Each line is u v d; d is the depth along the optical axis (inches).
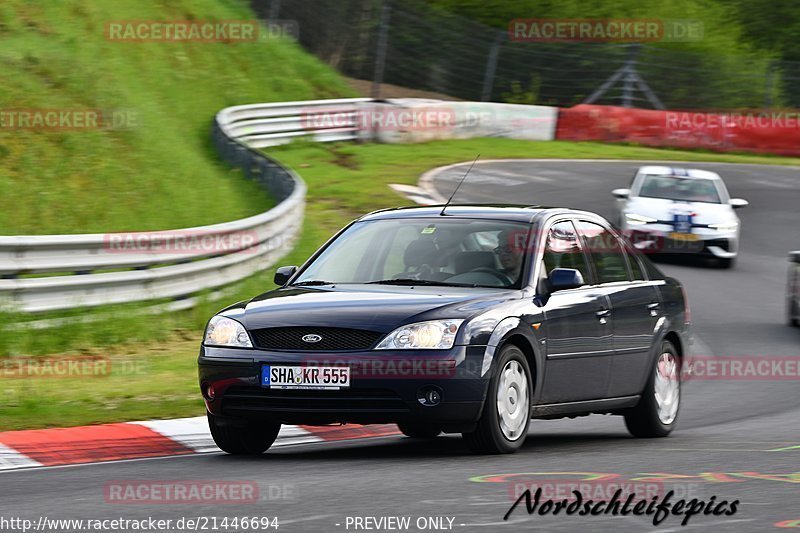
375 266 1093.1
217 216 2714.1
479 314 981.2
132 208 2508.6
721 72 6328.7
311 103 4645.7
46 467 969.5
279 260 2409.0
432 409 952.3
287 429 1219.2
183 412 1270.9
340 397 959.6
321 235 2844.5
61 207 2359.7
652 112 5423.2
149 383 1464.1
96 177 2608.3
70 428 1136.2
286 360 968.3
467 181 3973.9
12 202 2285.9
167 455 1063.6
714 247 2886.3
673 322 1254.3
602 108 5393.7
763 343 2078.0
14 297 1649.9
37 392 1363.2
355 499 742.5
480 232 1103.6
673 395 1254.3
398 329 960.9
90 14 4239.7
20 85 2945.4
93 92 3171.8
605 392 1141.7
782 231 3545.8
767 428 1275.8
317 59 5748.0
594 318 1114.1
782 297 2598.4
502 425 990.4
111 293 1796.3
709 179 3043.8
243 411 991.0
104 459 1030.4
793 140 5447.8
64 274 1769.2
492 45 6269.7
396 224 1140.5
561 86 6225.4
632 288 1202.6
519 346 1028.5
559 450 1049.5
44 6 4008.4
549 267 1088.8
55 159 2598.4
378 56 5703.7
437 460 960.9
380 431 1273.4
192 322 1930.4
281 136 4515.3
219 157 3708.2
